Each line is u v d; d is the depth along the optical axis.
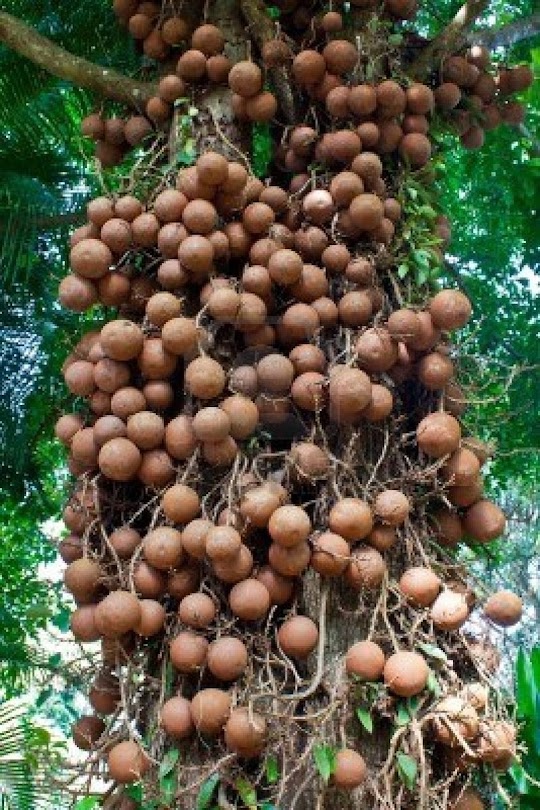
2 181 3.33
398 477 2.25
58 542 2.34
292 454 2.14
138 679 2.07
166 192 2.33
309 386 2.17
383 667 1.95
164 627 2.08
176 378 2.30
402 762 1.88
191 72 2.59
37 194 3.38
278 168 2.75
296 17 2.78
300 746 1.96
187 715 1.92
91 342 2.34
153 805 1.93
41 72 3.65
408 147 2.54
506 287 5.12
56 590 5.34
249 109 2.54
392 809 1.84
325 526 2.13
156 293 2.35
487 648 2.10
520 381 4.53
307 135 2.53
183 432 2.12
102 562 2.17
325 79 2.54
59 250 3.73
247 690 1.91
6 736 3.00
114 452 2.10
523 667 2.84
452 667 2.06
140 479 2.17
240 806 1.93
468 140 2.88
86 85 2.81
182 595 2.05
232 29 2.72
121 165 2.99
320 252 2.40
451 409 2.31
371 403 2.14
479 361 2.46
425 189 2.62
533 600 6.03
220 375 2.12
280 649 1.98
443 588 2.10
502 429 4.47
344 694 1.94
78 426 2.29
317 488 2.20
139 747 1.92
